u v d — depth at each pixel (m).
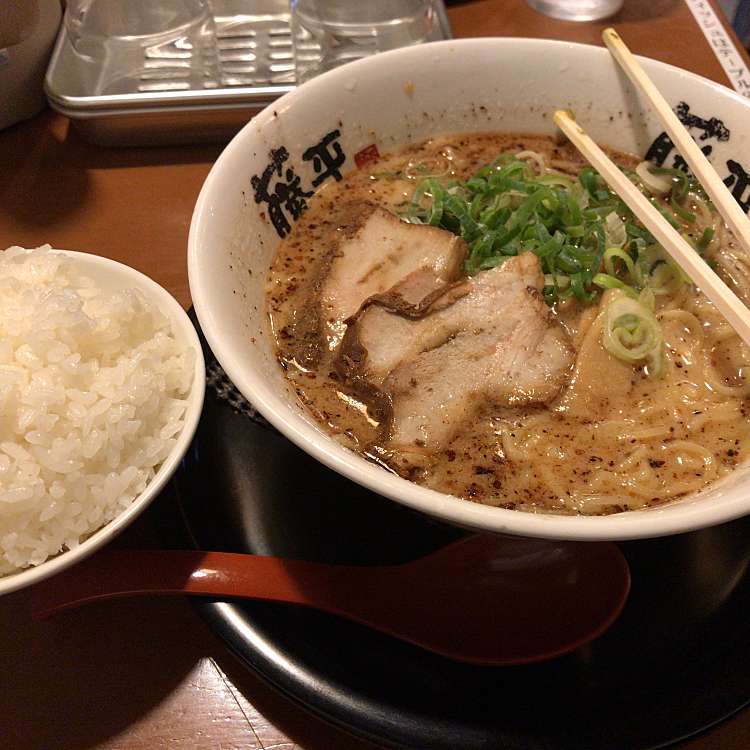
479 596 0.28
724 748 0.26
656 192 0.37
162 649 0.28
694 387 0.31
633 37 0.52
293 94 0.35
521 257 0.32
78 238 0.40
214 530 0.30
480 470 0.29
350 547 0.30
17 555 0.26
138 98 0.42
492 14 0.54
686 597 0.29
